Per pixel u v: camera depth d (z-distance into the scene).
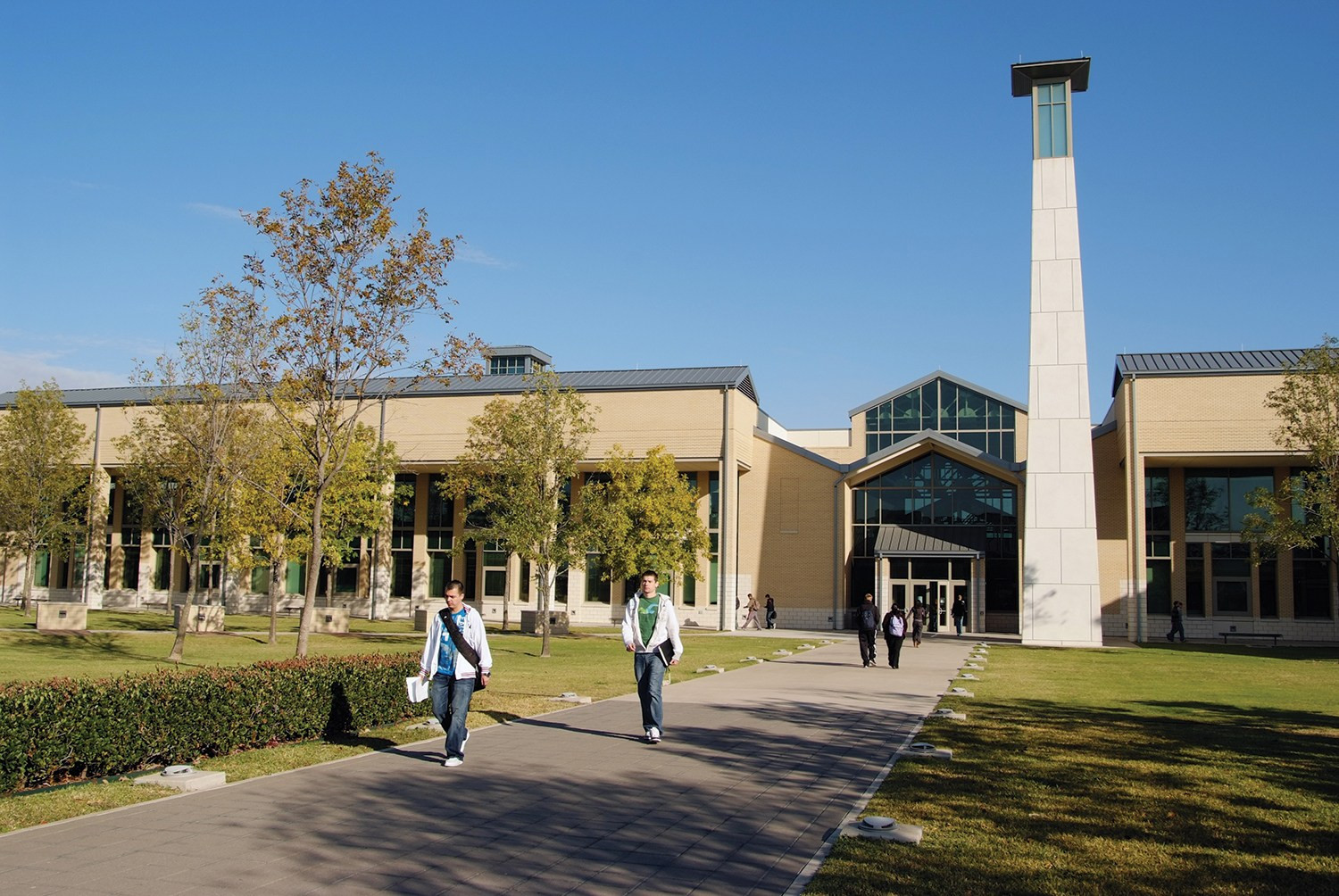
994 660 29.59
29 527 42.03
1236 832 7.88
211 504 26.64
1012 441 59.72
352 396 24.48
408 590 53.41
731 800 8.95
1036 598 37.88
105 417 53.56
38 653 26.31
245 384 23.36
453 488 36.88
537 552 31.39
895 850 7.17
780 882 6.57
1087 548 37.78
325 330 19.44
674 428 47.12
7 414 44.34
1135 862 6.97
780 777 10.00
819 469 49.56
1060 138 40.09
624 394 47.91
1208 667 28.06
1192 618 45.16
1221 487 45.56
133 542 55.62
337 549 35.12
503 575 52.22
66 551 46.31
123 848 7.20
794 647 33.78
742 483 50.44
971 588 46.28
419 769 10.19
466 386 50.06
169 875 6.56
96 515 53.50
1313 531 35.19
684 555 40.66
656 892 6.34
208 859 6.95
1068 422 38.47
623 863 6.97
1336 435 35.47
